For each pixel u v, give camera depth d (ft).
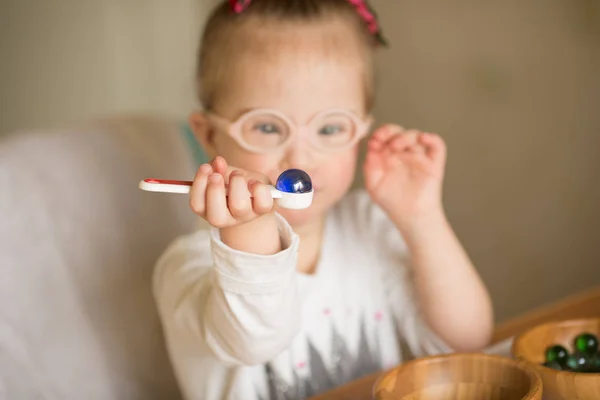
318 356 3.47
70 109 6.72
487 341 3.39
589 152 4.25
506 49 4.65
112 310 3.71
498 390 2.44
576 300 3.43
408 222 3.41
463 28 4.90
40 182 3.74
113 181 3.91
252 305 2.47
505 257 4.90
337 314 3.54
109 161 3.96
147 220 3.92
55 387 3.50
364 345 3.59
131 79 6.91
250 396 3.28
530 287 4.76
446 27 5.00
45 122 6.61
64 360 3.56
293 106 3.18
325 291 3.51
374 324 3.62
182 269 3.12
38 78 6.54
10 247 3.57
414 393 2.45
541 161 4.55
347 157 3.30
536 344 2.71
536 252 4.68
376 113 5.61
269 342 2.61
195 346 3.15
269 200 2.26
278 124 3.18
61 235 3.69
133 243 3.84
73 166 3.84
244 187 2.26
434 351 3.51
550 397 2.38
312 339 3.46
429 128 5.25
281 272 2.45
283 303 2.52
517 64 4.60
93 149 3.96
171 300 3.08
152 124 4.35
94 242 3.75
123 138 4.11
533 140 4.58
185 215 4.10
